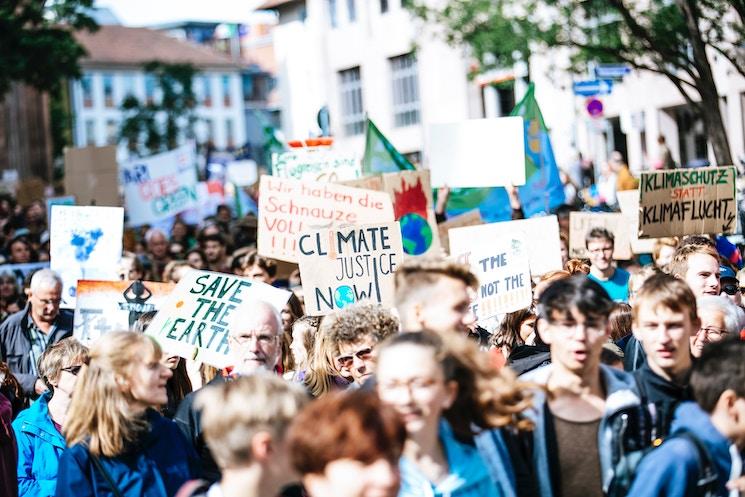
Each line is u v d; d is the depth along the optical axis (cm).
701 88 2078
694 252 984
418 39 4906
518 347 889
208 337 898
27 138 6550
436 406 535
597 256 1323
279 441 509
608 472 576
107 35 11512
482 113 5016
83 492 644
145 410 665
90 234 1452
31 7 3195
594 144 4047
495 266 973
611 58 2384
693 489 554
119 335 657
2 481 862
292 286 1617
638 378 611
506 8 2706
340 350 775
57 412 882
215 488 529
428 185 1395
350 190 1201
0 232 2377
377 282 1021
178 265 1561
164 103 8600
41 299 1208
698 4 2188
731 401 565
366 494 448
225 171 6400
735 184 1347
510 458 577
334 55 5738
